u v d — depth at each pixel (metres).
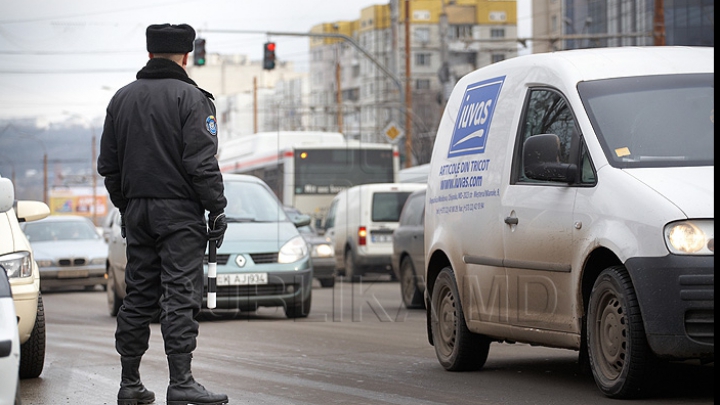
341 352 12.59
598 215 8.52
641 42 71.75
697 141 8.75
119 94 8.05
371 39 159.62
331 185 38.97
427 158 70.69
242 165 44.03
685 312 7.82
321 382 9.88
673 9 74.44
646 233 8.02
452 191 10.88
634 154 8.68
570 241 8.84
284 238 17.84
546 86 9.73
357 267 31.67
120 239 19.34
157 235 7.84
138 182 7.83
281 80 181.50
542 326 9.29
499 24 148.62
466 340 10.53
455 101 11.39
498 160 10.06
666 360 8.10
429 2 150.62
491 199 10.03
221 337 14.57
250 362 11.55
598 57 9.71
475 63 143.25
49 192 135.88
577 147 9.01
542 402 8.52
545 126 9.56
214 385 9.70
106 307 23.08
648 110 9.04
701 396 8.49
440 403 8.57
